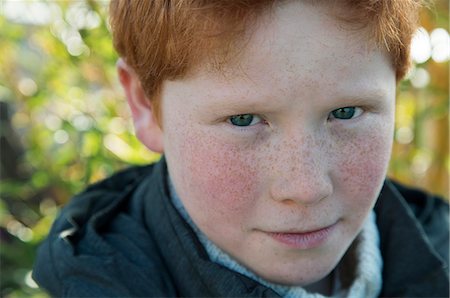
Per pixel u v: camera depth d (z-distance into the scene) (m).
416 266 0.78
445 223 0.86
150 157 1.11
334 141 0.67
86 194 0.84
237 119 0.67
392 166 1.13
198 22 0.65
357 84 0.66
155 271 0.74
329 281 0.78
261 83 0.65
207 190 0.68
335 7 0.64
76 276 0.73
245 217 0.69
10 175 1.37
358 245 0.78
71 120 1.11
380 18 0.66
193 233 0.73
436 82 1.10
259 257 0.70
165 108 0.70
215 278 0.71
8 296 1.18
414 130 1.10
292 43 0.64
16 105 1.31
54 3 1.10
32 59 1.25
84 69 1.14
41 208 1.27
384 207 0.81
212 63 0.65
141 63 0.71
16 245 1.24
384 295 0.79
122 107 1.14
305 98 0.65
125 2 0.72
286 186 0.67
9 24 1.15
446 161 1.17
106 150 1.11
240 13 0.64
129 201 0.81
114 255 0.74
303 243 0.69
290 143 0.66
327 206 0.68
